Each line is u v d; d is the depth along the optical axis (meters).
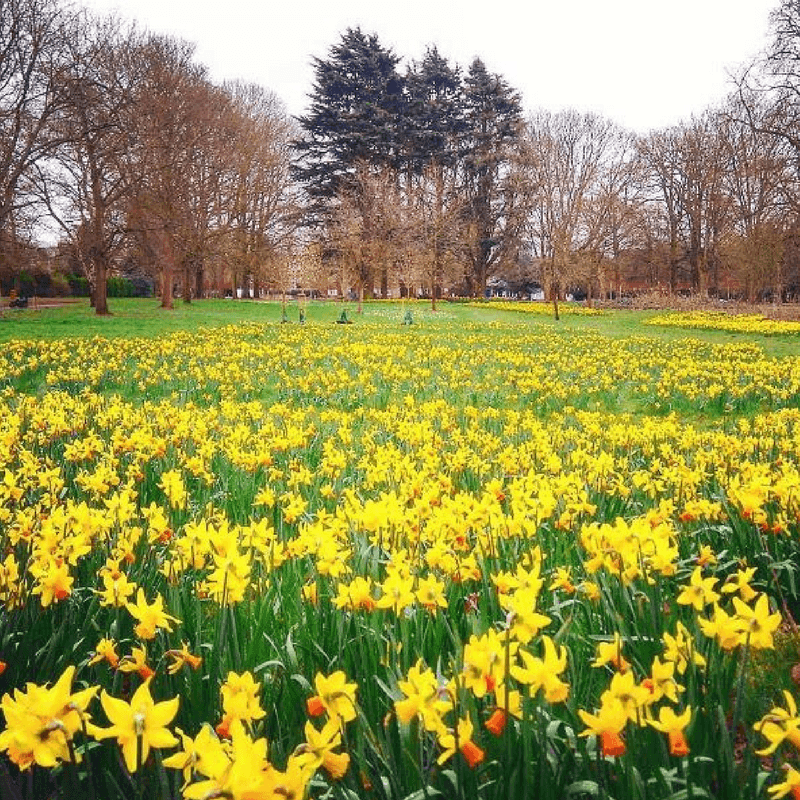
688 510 4.18
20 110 31.44
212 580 2.74
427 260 56.78
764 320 37.03
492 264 71.12
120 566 3.44
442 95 72.25
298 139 63.44
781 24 31.78
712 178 54.25
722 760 2.12
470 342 22.92
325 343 21.52
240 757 1.47
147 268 53.09
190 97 40.28
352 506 3.91
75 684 2.61
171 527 4.52
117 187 36.47
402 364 16.55
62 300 54.28
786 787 1.78
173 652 2.43
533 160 51.88
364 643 2.71
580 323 38.66
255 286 61.56
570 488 4.31
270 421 8.75
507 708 1.88
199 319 35.28
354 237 52.78
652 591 3.00
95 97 32.41
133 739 1.61
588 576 3.48
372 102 66.19
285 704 2.62
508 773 2.03
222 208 51.25
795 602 3.82
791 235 38.88
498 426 9.45
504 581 2.45
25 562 3.34
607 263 67.06
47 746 1.63
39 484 5.28
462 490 5.32
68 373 13.63
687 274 71.50
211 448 6.25
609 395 12.76
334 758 1.71
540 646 2.97
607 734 1.81
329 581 3.35
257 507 5.02
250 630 2.92
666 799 2.01
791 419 9.24
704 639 2.67
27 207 33.72
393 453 5.82
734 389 11.72
